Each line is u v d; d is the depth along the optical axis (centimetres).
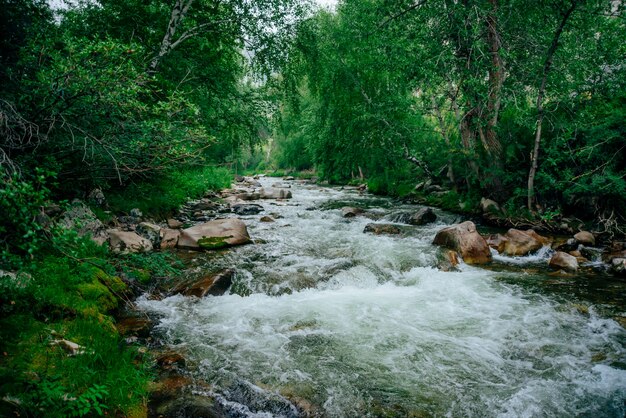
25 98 526
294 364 437
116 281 579
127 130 612
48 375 303
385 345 486
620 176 1002
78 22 991
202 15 1295
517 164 1316
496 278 749
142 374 374
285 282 690
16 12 718
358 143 1994
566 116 1185
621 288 690
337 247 941
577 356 463
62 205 360
